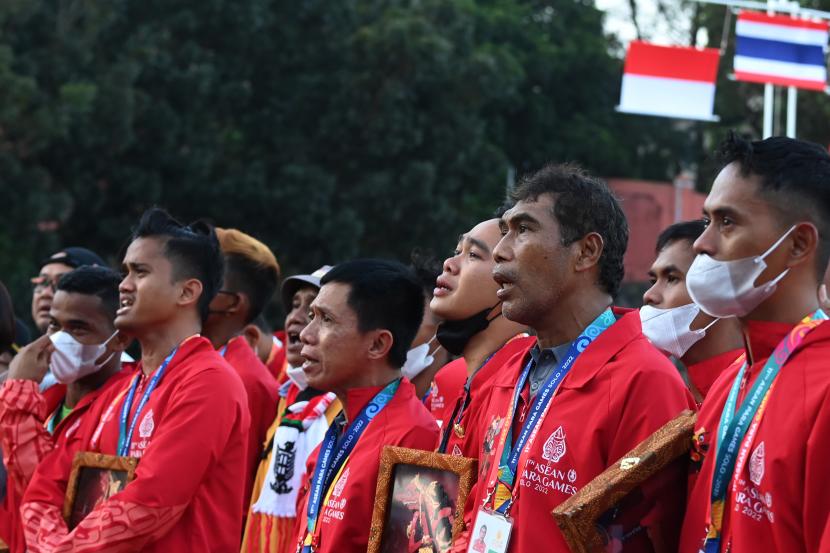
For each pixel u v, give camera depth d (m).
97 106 19.67
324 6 22.66
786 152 3.21
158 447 4.69
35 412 5.82
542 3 31.67
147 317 5.11
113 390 5.53
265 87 23.14
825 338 3.08
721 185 3.27
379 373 4.81
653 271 4.93
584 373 3.77
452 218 23.23
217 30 21.98
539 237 3.88
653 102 11.98
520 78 24.92
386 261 4.93
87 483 5.03
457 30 23.23
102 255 22.12
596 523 3.27
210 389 4.83
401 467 4.33
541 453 3.72
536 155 29.33
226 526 4.89
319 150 23.03
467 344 4.89
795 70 12.41
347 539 4.49
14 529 5.79
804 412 3.02
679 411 3.70
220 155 22.44
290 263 22.61
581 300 3.92
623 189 29.62
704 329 4.76
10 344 6.73
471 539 3.83
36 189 19.12
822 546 2.88
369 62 22.25
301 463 5.60
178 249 5.17
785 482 3.02
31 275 19.45
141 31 20.75
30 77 18.86
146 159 21.31
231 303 6.44
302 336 4.84
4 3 18.77
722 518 3.20
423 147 23.12
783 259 3.17
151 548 4.67
